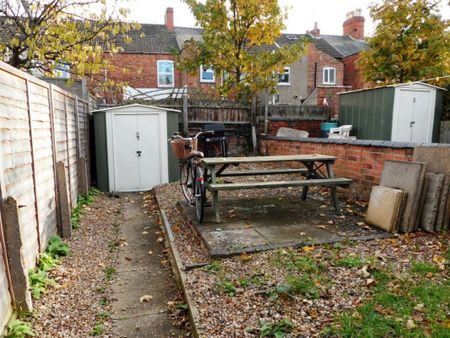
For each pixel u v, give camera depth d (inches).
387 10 387.9
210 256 126.8
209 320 88.9
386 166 157.1
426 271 105.5
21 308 98.5
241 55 398.9
